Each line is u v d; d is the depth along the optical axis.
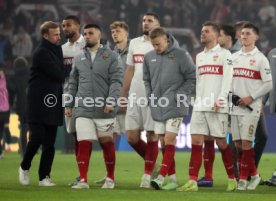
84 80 34.50
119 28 41.16
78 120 34.47
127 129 38.69
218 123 34.34
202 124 34.34
